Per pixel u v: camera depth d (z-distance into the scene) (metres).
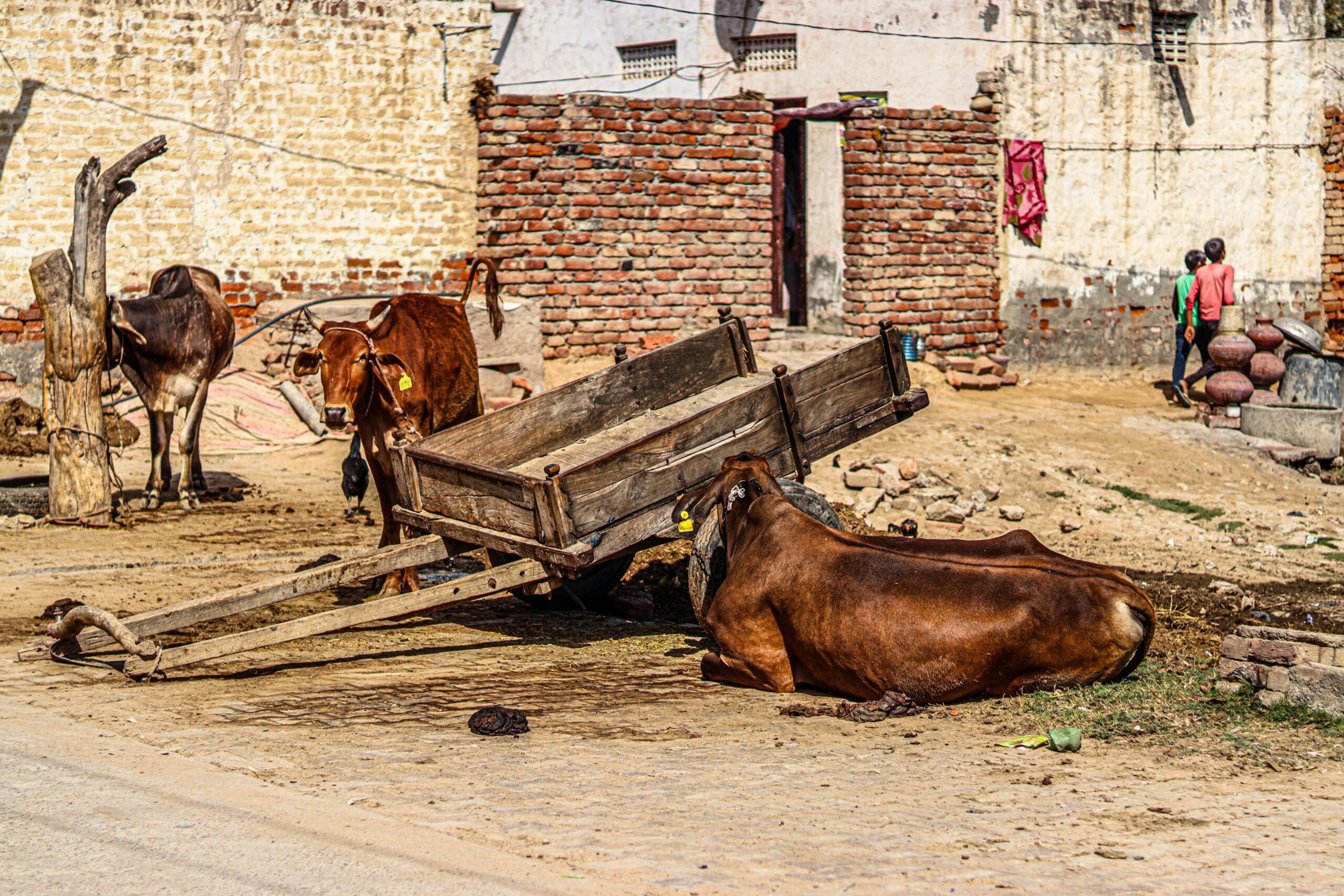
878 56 20.23
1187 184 20.73
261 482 14.02
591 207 17.80
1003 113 19.48
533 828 4.70
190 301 12.38
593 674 7.41
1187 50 20.67
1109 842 4.61
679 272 18.27
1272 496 14.30
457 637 8.35
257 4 16.44
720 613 7.16
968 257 19.48
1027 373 19.95
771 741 5.97
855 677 6.68
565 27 23.95
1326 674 6.16
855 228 18.94
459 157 17.56
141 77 15.99
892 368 8.75
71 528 11.45
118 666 7.43
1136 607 6.60
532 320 17.11
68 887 4.11
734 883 4.17
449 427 10.11
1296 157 21.45
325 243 17.00
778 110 18.92
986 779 5.38
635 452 7.49
